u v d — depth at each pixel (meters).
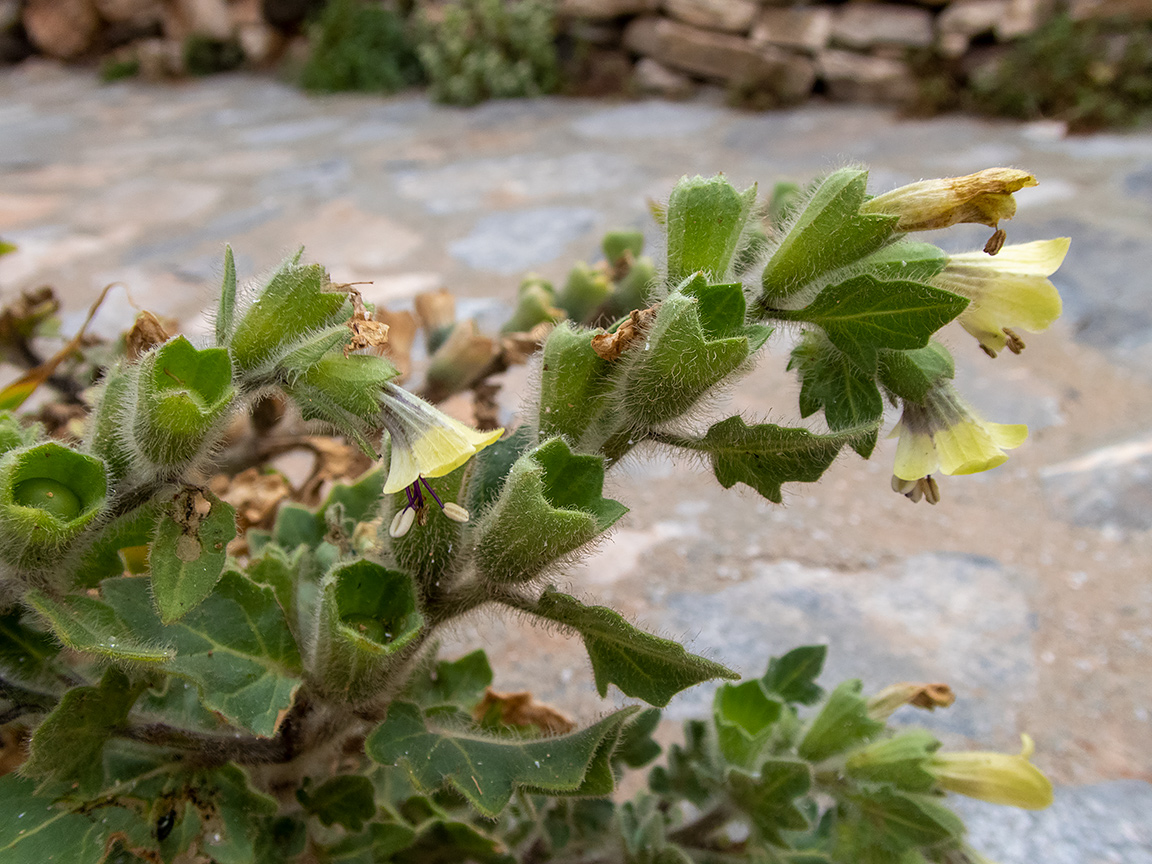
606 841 0.21
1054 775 0.30
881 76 1.08
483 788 0.14
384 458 0.14
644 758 0.21
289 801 0.18
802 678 0.22
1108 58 1.01
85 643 0.12
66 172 0.95
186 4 1.51
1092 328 0.56
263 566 0.17
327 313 0.13
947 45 1.06
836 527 0.42
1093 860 0.27
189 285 0.64
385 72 1.31
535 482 0.12
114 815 0.14
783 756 0.20
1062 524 0.42
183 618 0.15
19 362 0.29
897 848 0.19
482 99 1.23
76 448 0.14
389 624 0.14
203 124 1.17
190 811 0.15
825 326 0.14
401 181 0.87
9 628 0.15
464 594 0.14
